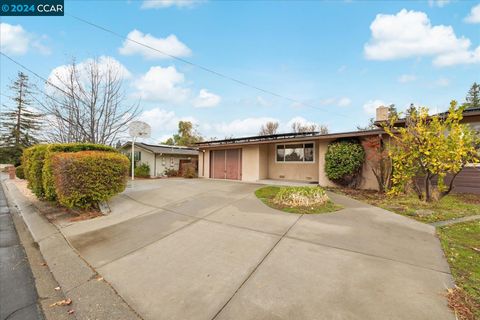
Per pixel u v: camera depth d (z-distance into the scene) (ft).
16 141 91.40
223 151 44.27
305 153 36.29
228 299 7.13
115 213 18.31
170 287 7.98
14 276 9.64
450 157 17.44
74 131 29.63
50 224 16.71
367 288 7.38
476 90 103.96
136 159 61.77
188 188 28.84
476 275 7.98
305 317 6.18
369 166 27.58
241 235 12.48
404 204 19.16
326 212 16.62
